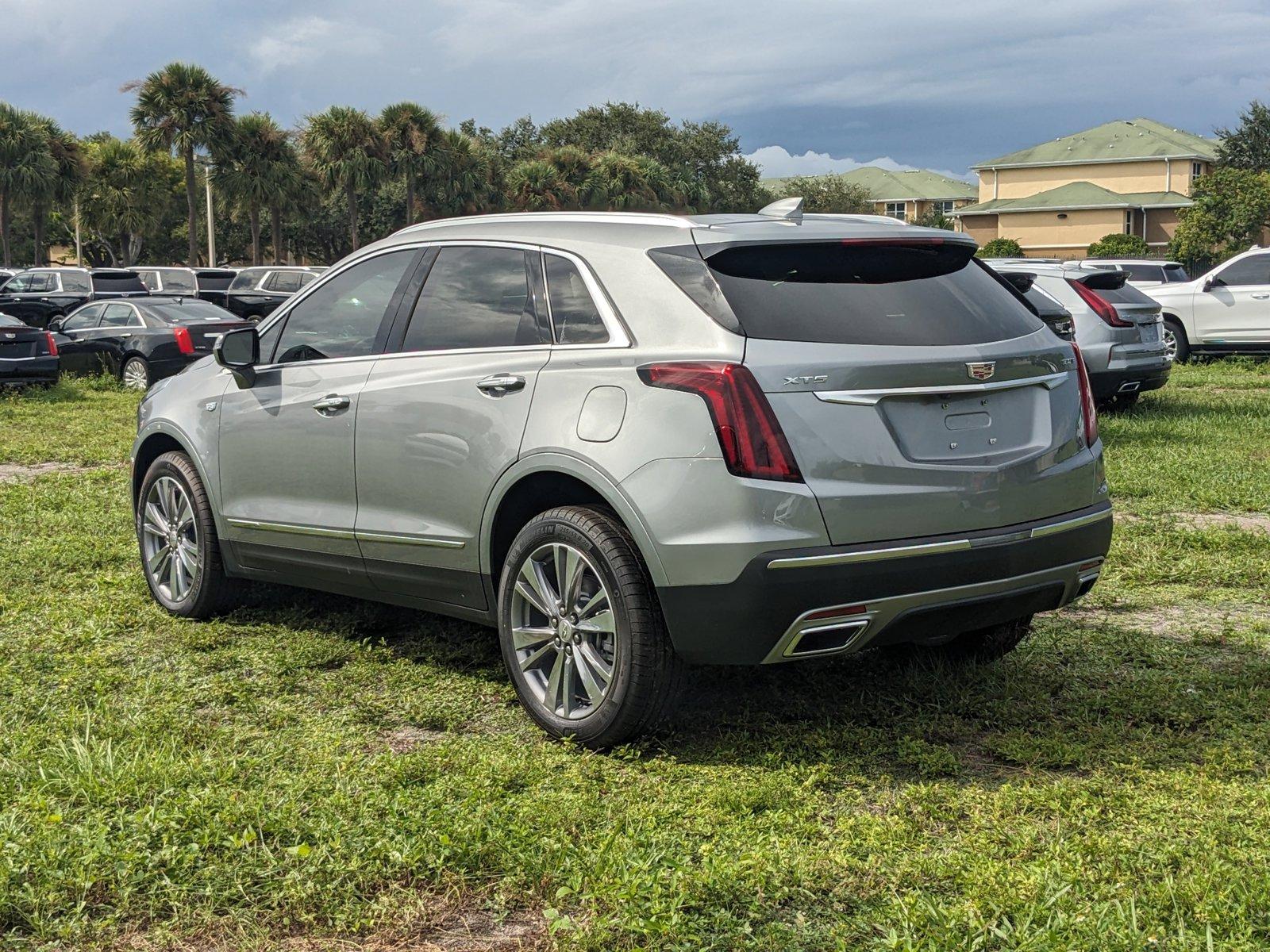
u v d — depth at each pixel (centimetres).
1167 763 392
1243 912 281
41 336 1739
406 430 461
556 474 412
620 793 368
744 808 354
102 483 963
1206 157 7969
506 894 303
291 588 614
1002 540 394
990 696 456
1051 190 8194
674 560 375
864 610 376
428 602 475
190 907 293
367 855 316
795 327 382
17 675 480
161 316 1875
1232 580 639
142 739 394
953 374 389
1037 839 333
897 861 320
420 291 483
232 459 543
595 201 7081
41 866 303
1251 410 1388
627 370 393
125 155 6906
